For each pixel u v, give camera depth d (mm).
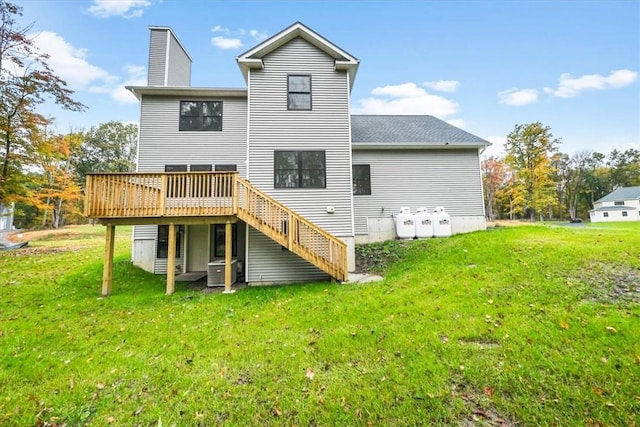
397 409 2680
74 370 3588
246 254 8508
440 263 7199
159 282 8648
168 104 10148
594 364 3051
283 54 9164
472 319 4250
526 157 27250
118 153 35500
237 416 2715
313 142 8977
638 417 2432
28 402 2986
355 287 6637
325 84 9203
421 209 11141
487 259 6910
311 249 7801
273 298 6516
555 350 3342
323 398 2885
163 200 7258
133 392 3135
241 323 5000
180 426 2617
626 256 6027
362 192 11477
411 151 11688
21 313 5613
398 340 3869
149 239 10102
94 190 7113
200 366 3611
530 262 6262
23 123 12930
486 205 39281
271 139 8859
